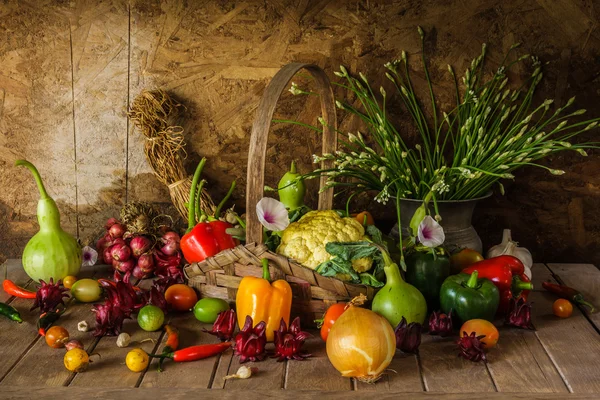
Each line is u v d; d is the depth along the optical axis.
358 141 2.16
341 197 2.45
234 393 1.52
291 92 2.37
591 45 2.31
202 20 2.35
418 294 1.78
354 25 2.34
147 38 2.36
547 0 2.29
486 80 2.35
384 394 1.52
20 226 2.52
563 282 2.24
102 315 1.79
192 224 2.08
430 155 2.37
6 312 1.89
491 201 2.45
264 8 2.34
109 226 2.35
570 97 2.35
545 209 2.44
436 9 2.31
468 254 2.08
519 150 2.17
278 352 1.68
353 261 1.81
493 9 2.30
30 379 1.58
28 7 2.34
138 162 2.46
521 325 1.86
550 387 1.56
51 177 2.48
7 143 2.45
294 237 1.84
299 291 1.80
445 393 1.52
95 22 2.35
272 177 2.47
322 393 1.52
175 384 1.57
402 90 2.31
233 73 2.39
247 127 2.43
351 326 1.57
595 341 1.80
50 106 2.41
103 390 1.52
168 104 2.36
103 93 2.40
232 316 1.77
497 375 1.62
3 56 2.38
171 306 1.93
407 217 2.19
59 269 2.14
